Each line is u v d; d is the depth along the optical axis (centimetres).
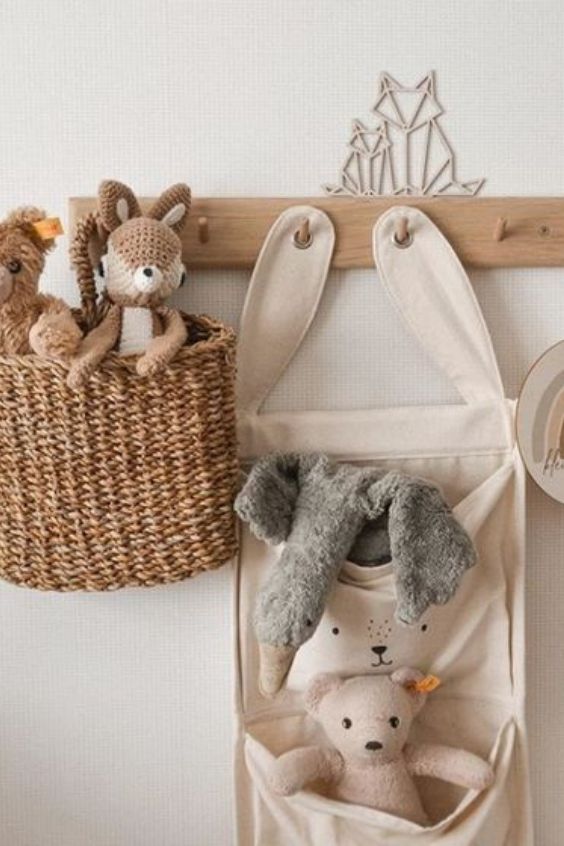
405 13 105
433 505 97
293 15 104
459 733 110
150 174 105
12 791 113
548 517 113
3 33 102
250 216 104
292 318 106
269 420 106
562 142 108
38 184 105
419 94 106
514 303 110
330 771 105
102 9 103
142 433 96
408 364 109
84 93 104
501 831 108
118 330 96
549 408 107
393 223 105
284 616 95
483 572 107
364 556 102
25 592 110
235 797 108
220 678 112
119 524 98
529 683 115
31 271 94
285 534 100
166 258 94
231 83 105
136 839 114
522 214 107
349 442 106
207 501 99
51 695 111
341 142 106
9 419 95
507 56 107
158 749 113
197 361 95
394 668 105
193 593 111
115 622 111
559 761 116
